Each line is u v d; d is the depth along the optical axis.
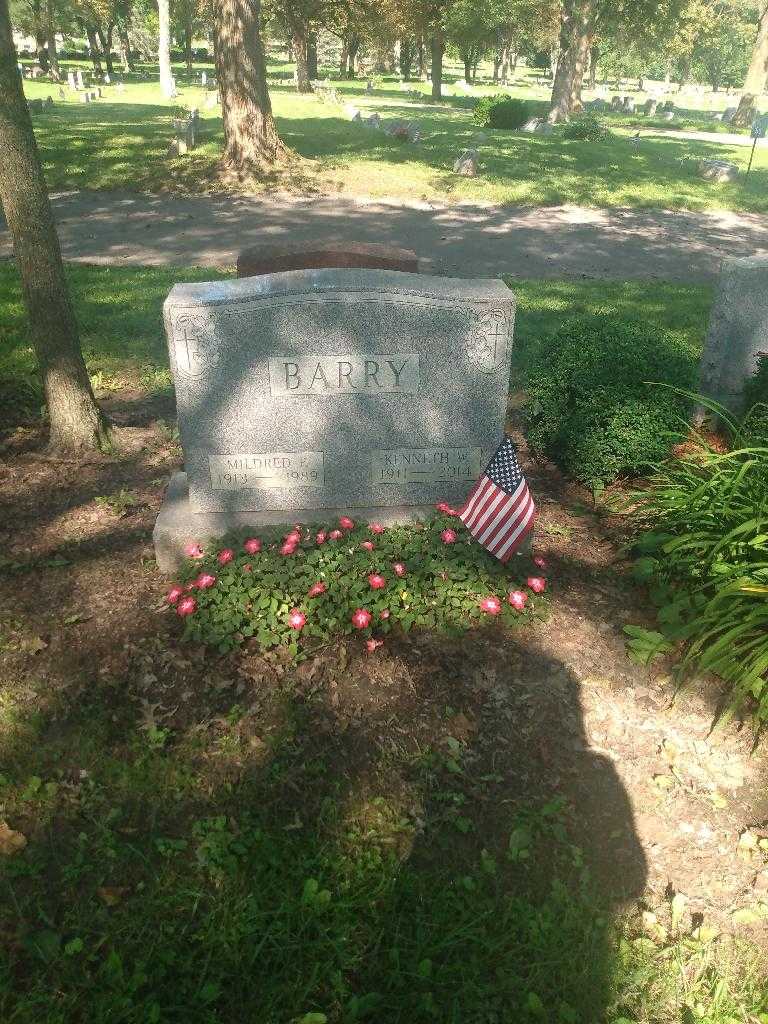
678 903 3.35
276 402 5.08
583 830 3.66
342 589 4.73
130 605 4.91
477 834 3.62
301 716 4.14
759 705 4.16
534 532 5.79
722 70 94.69
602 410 6.20
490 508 4.98
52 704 4.24
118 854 3.46
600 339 6.75
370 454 5.30
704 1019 2.96
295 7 46.69
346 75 76.19
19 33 73.75
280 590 4.72
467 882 3.37
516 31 63.91
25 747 3.97
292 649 4.44
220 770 3.88
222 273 12.48
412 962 3.08
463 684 4.37
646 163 26.58
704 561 4.71
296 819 3.63
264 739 4.03
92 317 10.09
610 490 6.42
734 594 4.32
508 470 4.95
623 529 5.89
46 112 33.97
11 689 4.32
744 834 3.65
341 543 5.09
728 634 4.13
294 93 48.62
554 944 3.16
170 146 21.95
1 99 5.55
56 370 6.45
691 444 6.62
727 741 4.13
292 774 3.86
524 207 19.56
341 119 32.50
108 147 22.44
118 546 5.51
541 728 4.15
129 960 3.07
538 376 6.75
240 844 3.49
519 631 4.74
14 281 11.55
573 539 5.76
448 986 3.03
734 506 4.87
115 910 3.25
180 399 5.02
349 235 15.86
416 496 5.48
